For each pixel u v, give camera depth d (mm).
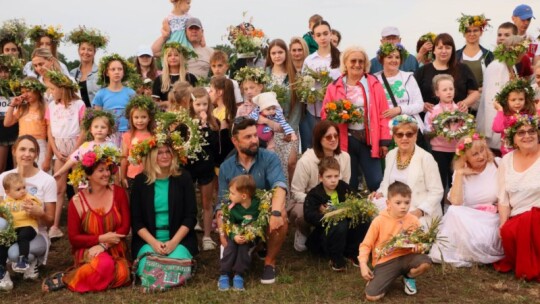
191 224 6578
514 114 7176
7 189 6484
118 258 6398
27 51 10609
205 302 5824
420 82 8562
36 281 6508
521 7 10055
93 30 9492
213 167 7445
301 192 7188
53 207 6785
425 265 5699
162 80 9039
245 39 9258
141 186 6574
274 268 6520
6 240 6152
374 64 9609
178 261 6293
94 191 6520
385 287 5789
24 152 6625
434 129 7773
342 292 5988
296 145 7980
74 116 8055
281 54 8523
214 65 8844
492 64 8398
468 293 5934
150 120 7562
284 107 8406
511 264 6465
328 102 7871
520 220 6285
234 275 6371
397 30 10141
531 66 8930
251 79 7918
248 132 6473
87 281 6156
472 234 6539
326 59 8781
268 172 6688
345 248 6738
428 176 6926
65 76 8117
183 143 6609
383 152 7668
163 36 10539
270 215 6258
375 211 6453
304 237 7262
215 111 7848
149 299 5941
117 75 8414
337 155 7191
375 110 7695
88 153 6363
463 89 8375
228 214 6312
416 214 6758
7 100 8719
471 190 6934
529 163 6629
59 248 7582
